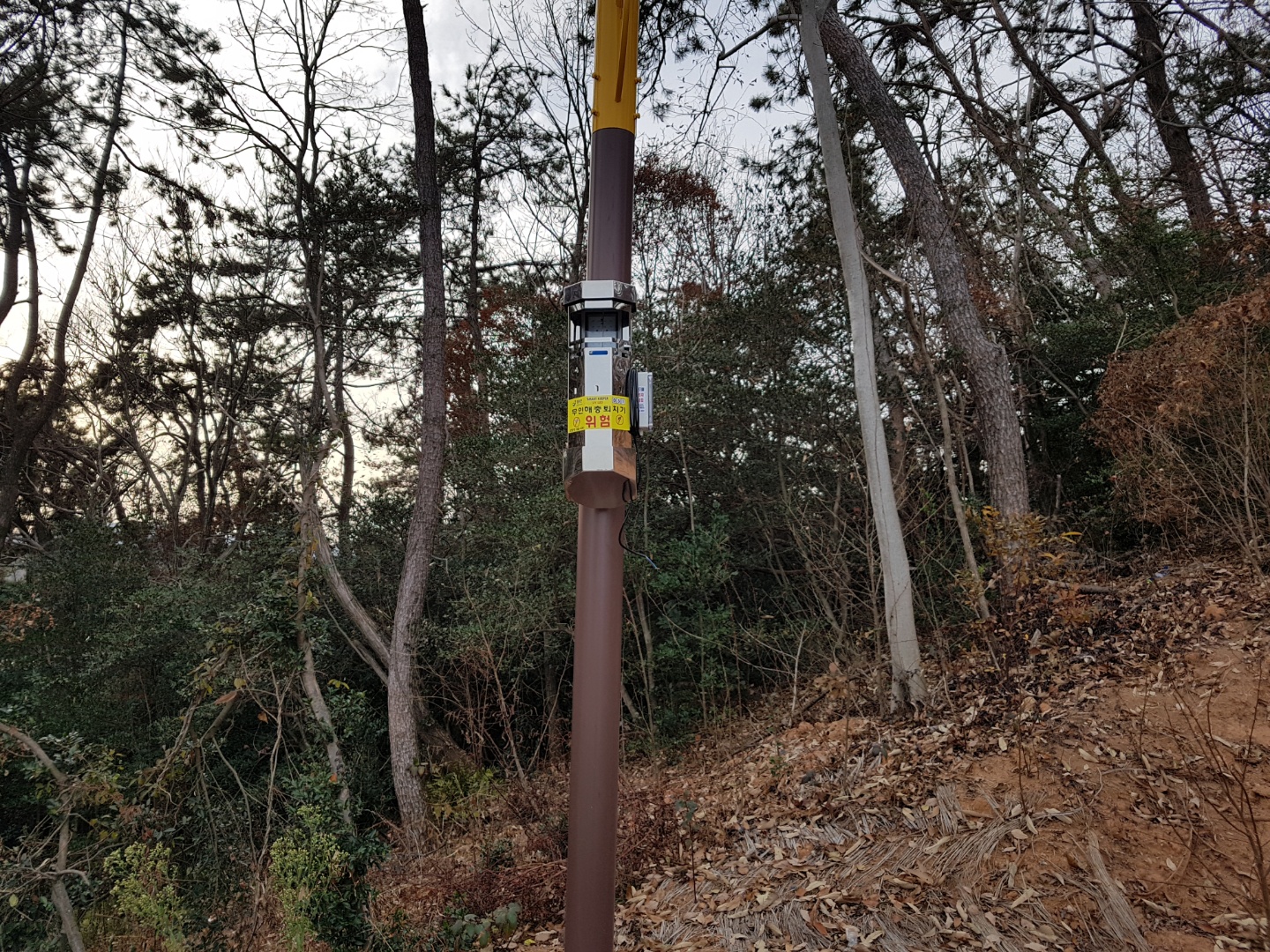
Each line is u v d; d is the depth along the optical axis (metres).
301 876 4.26
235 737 11.15
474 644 10.05
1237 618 5.72
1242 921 3.46
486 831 7.64
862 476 9.16
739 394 11.45
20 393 18.64
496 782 8.90
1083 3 12.48
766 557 11.52
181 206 16.77
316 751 8.38
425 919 5.36
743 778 6.95
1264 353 6.62
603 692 2.79
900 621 6.87
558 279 16.50
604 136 3.11
